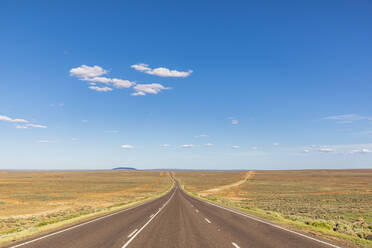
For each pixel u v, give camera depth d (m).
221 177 191.62
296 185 107.62
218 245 10.20
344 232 15.26
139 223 16.86
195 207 29.47
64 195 62.00
